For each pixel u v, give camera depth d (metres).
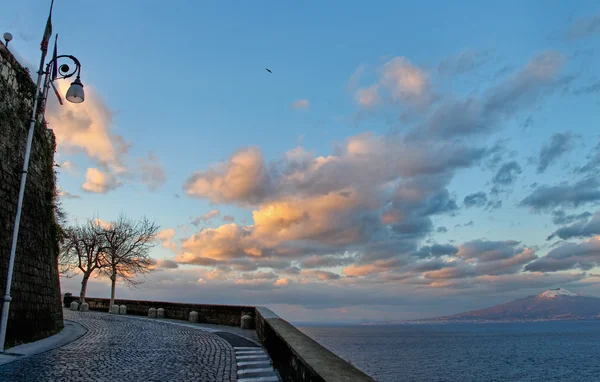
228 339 17.08
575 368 108.25
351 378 4.00
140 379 8.34
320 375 4.17
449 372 98.00
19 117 14.82
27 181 15.41
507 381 84.25
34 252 15.62
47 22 13.86
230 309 25.72
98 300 41.44
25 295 14.50
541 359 130.75
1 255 12.98
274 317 13.71
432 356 138.88
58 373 8.71
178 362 10.74
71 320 24.22
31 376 8.32
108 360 10.68
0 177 13.24
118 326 21.67
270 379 9.04
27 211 15.30
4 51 13.85
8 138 13.91
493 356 140.50
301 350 5.98
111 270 41.91
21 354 11.19
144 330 20.08
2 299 12.18
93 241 40.56
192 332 19.89
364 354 144.88
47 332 16.03
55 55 14.15
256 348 14.21
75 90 12.82
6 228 13.42
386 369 102.44
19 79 14.87
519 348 177.75
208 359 11.52
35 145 16.33
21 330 13.97
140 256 42.44
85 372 8.91
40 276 16.06
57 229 18.77
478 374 94.81
